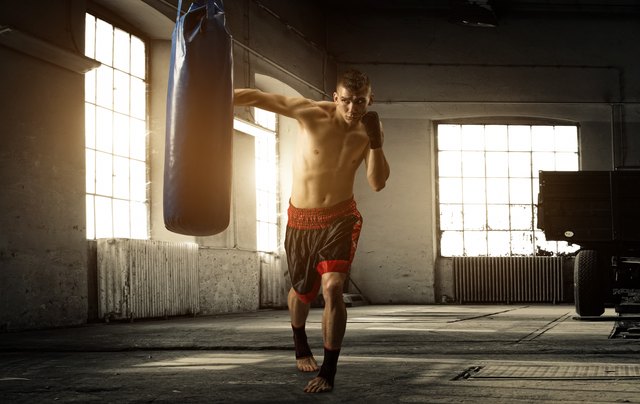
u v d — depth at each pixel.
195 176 2.86
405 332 6.21
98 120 9.66
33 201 7.98
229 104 2.99
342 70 16.33
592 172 7.76
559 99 16.50
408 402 2.58
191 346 4.99
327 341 2.92
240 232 12.30
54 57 8.31
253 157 12.79
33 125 8.07
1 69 7.69
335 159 3.12
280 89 14.20
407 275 16.05
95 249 9.12
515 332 6.07
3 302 7.49
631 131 16.47
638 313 8.64
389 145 16.33
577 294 7.82
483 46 16.52
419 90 16.39
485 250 16.48
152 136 10.76
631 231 7.66
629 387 2.86
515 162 16.64
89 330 7.36
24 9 7.99
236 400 2.68
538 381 3.05
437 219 16.48
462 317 9.02
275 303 13.09
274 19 13.56
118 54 10.12
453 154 16.61
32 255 7.91
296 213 3.16
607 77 16.52
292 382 3.13
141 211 10.53
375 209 16.20
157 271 9.65
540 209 7.91
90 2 9.54
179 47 2.97
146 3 9.80
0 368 3.92
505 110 16.47
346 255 3.06
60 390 3.03
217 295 11.40
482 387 2.90
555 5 16.45
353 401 2.61
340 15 16.39
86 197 9.26
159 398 2.77
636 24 16.56
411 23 16.47
